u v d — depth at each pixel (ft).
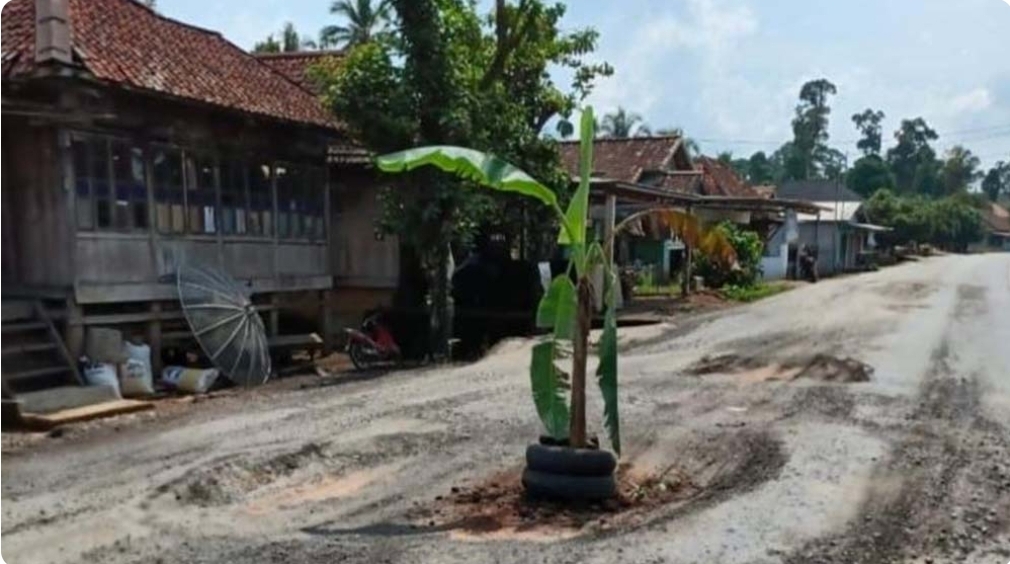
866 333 48.67
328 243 47.65
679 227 20.58
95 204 33.91
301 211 45.32
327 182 47.50
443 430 26.04
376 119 41.16
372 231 52.01
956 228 204.95
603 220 67.15
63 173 32.71
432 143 42.24
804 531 16.67
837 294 77.77
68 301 32.99
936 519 17.43
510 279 56.85
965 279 98.12
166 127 36.94
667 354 42.09
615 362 18.53
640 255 87.30
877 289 83.51
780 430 25.30
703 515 17.62
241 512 18.52
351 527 17.37
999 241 239.71
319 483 20.89
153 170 36.50
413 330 50.08
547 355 19.49
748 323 54.49
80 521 17.67
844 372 36.06
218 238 39.93
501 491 19.69
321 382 36.96
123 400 30.96
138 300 35.65
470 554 15.56
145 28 41.78
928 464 21.48
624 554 15.49
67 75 31.32
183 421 28.04
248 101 40.40
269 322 43.45
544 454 18.72
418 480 20.85
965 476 20.44
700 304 67.56
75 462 22.56
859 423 26.27
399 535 16.76
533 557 15.37
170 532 17.07
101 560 15.57
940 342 44.80
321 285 46.65
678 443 23.91
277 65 58.75
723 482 20.16
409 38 41.42
